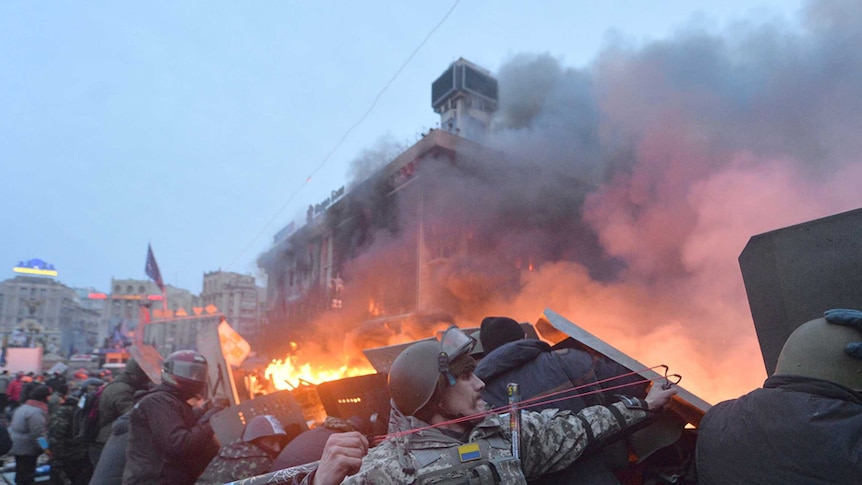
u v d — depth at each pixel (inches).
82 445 224.4
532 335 118.5
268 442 108.3
